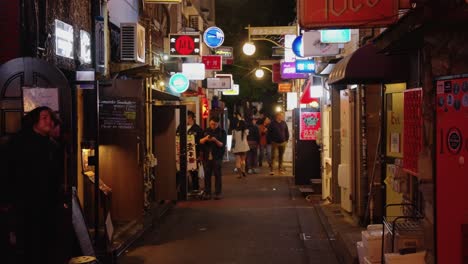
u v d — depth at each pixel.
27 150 6.23
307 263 8.85
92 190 10.11
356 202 11.12
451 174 5.01
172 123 14.29
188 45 16.78
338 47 12.27
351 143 11.47
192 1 25.70
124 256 9.29
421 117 6.05
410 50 7.16
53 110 7.17
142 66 11.52
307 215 13.20
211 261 8.96
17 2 7.84
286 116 28.30
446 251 5.06
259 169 25.31
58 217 6.63
